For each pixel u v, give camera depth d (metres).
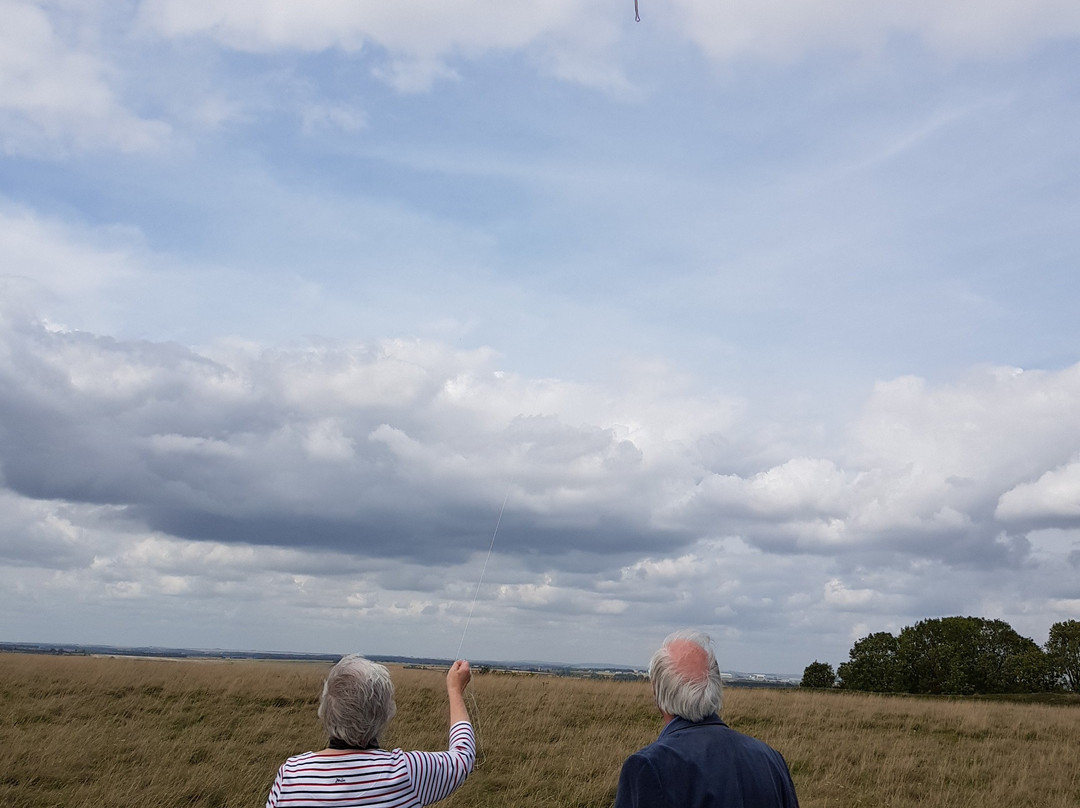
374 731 2.96
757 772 2.98
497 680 23.64
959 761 14.18
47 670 19.56
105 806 9.14
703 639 3.32
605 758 12.92
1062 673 61.47
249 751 12.36
